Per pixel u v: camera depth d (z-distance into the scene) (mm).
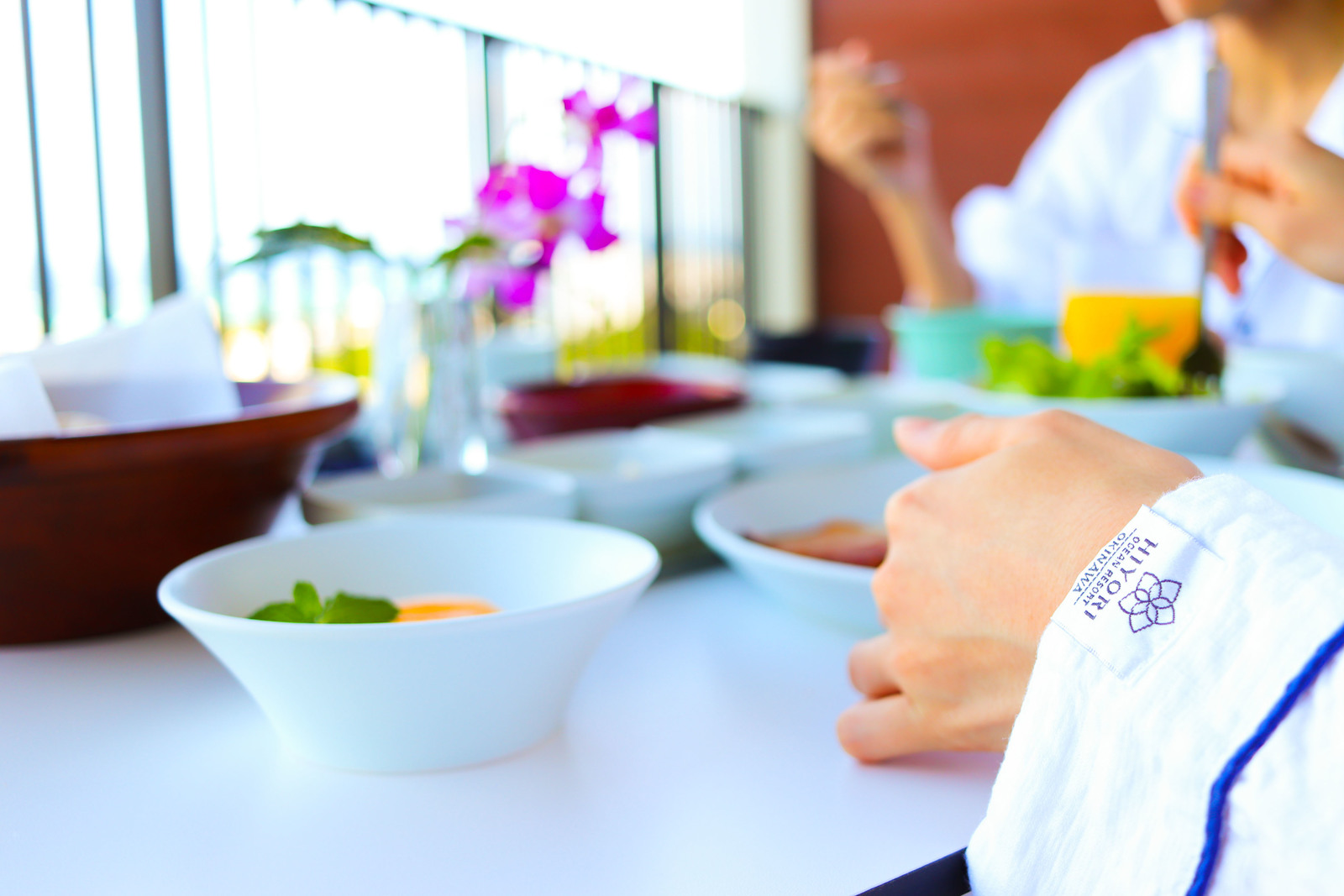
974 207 2371
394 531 524
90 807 383
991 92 3764
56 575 541
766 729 447
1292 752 264
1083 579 324
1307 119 1346
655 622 603
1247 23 1327
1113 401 823
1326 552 291
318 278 2283
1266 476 628
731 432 1008
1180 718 283
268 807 381
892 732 398
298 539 496
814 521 734
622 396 1183
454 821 367
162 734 453
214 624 369
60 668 539
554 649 397
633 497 698
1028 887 314
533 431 1040
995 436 417
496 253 853
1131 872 291
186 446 527
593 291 3180
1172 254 1087
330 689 378
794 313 4457
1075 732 310
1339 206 807
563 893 318
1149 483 360
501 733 411
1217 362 939
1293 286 1493
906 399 1149
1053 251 2164
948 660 381
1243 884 270
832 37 4160
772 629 586
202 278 1916
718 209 4168
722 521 641
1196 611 298
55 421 543
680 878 326
